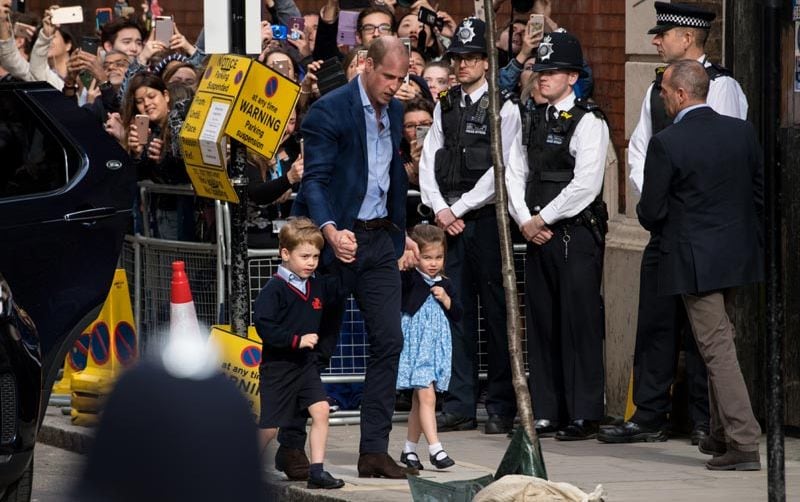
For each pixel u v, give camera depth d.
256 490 3.91
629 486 25.20
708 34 29.78
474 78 31.81
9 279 27.31
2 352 21.34
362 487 25.52
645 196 26.77
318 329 25.89
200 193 28.50
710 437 27.73
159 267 34.59
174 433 3.86
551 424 31.56
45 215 27.69
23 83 28.30
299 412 26.11
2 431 21.31
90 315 28.16
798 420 30.61
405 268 27.34
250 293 33.16
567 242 30.58
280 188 31.84
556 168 30.55
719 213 26.42
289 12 44.75
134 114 35.16
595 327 30.88
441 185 32.25
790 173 30.22
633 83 33.06
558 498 16.17
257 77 26.92
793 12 29.97
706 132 26.53
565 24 37.41
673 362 30.27
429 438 27.41
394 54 25.44
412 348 27.38
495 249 31.94
